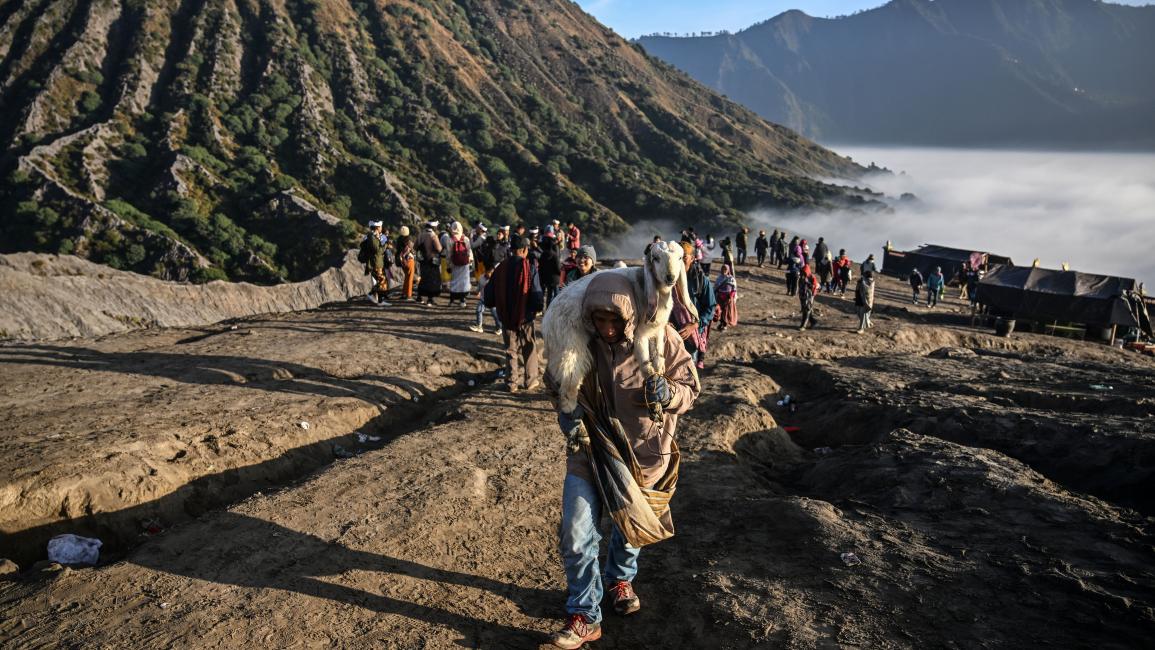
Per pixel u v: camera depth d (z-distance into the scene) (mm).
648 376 3420
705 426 8141
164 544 4680
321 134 142500
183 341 12438
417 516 5227
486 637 3812
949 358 14641
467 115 176000
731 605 4062
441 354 11805
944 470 6023
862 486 6195
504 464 6578
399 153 154125
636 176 183875
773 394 11141
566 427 3492
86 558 4793
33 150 112188
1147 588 3924
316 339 12594
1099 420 7867
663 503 3705
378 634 3762
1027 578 4152
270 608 3936
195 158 121125
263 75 151125
